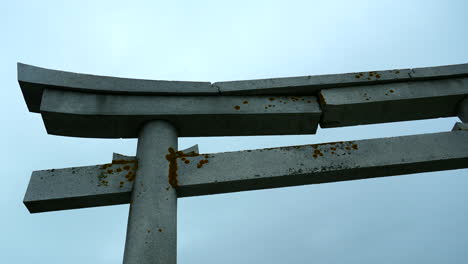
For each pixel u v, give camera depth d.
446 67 4.40
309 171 3.61
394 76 4.28
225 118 4.03
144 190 3.40
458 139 3.88
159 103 4.00
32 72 3.86
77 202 3.53
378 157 3.72
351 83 4.20
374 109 4.21
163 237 3.15
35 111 4.17
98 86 3.95
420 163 3.72
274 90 4.14
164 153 3.69
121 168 3.64
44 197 3.43
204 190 3.60
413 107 4.30
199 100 4.07
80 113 3.79
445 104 4.34
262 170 3.61
